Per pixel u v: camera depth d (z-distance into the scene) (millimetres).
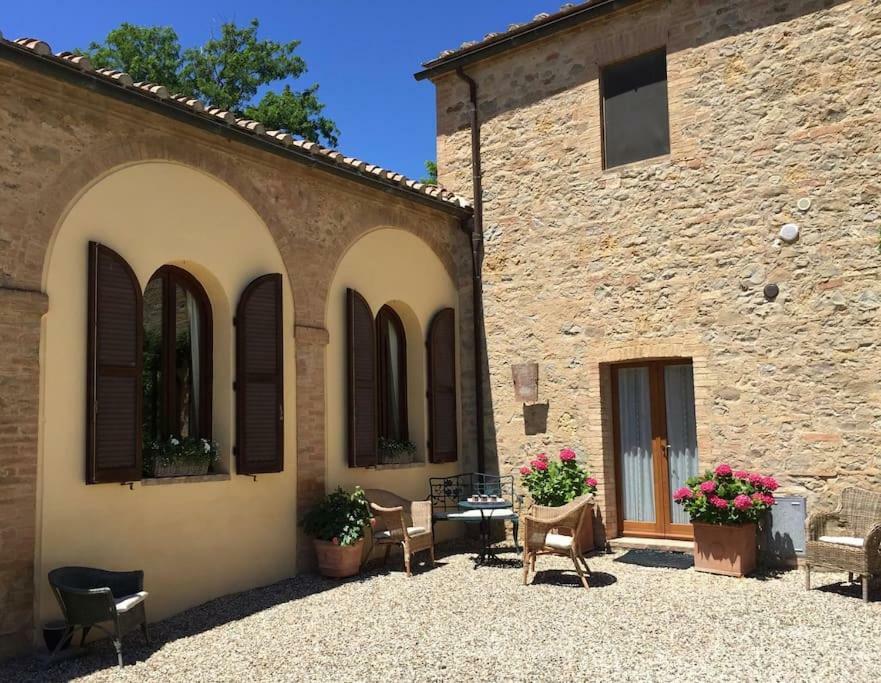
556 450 9125
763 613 5945
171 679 4727
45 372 5504
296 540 7516
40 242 5547
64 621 5418
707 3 8320
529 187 9547
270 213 7559
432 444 9312
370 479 8461
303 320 7781
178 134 6684
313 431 7758
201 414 7031
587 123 9109
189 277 7039
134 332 6066
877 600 6285
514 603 6398
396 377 9516
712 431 8031
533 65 9602
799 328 7613
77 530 5633
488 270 9844
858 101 7414
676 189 8414
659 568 7680
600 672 4703
